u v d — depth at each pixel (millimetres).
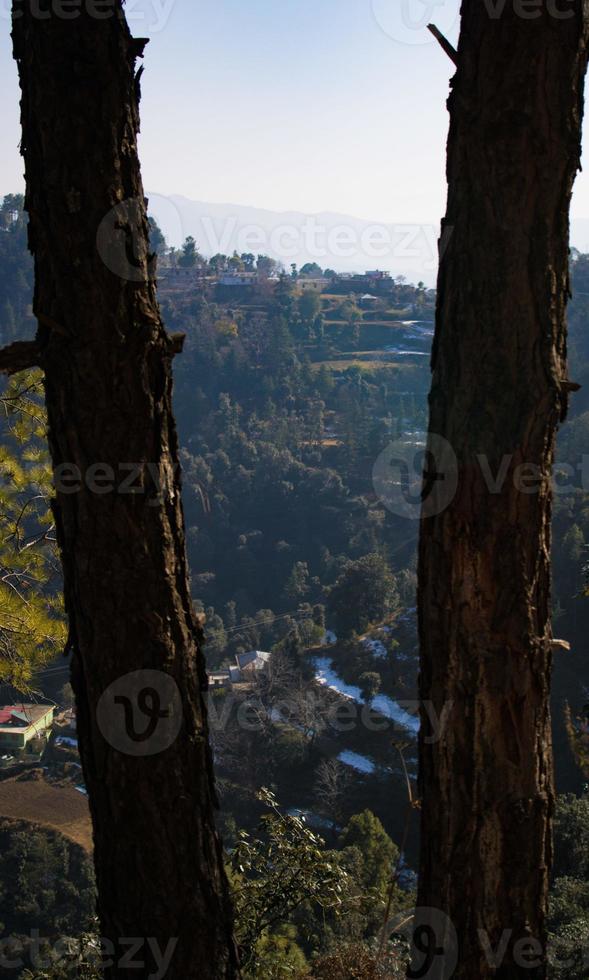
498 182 1713
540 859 1821
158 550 1813
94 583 1795
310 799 17656
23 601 4020
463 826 1803
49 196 1710
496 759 1785
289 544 40094
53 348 1761
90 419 1754
